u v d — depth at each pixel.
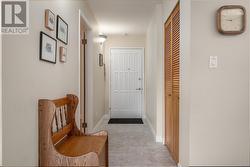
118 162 2.96
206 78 2.15
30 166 1.59
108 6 4.04
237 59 2.15
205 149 2.17
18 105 1.41
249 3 2.13
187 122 2.25
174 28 3.02
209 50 2.14
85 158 1.69
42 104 1.69
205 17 2.14
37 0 1.69
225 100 2.15
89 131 4.24
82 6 3.45
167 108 3.58
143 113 6.52
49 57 1.92
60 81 2.28
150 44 5.10
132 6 4.02
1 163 1.24
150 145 3.74
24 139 1.50
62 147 1.99
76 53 3.02
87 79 4.29
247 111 2.15
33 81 1.63
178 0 2.72
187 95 2.25
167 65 3.58
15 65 1.38
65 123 2.35
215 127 2.16
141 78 6.54
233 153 2.16
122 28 5.63
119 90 6.57
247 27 2.14
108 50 6.50
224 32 2.09
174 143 3.00
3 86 1.25
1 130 1.24
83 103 4.25
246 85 2.15
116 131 4.82
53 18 2.03
